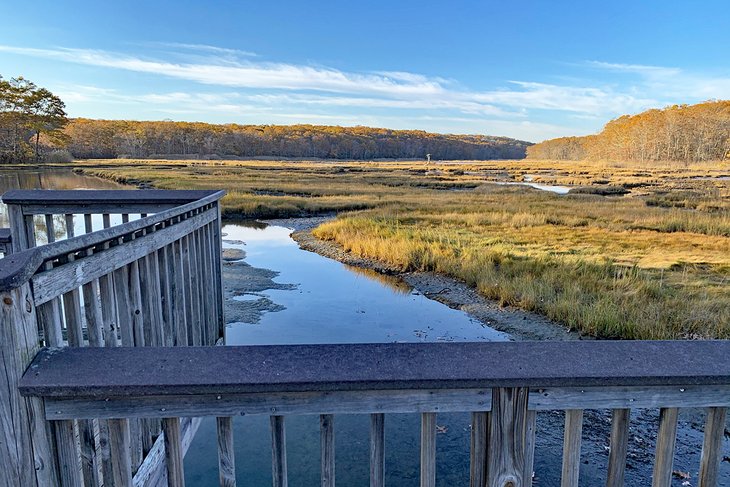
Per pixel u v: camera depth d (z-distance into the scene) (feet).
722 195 85.87
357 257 39.19
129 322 7.74
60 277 5.37
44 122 236.22
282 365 4.04
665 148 277.64
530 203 74.43
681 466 11.92
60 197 13.44
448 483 10.84
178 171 161.48
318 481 10.76
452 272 32.71
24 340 3.91
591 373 3.98
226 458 4.36
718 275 30.48
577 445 4.37
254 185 104.94
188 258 11.71
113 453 4.33
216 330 15.28
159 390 3.85
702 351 4.29
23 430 3.96
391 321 23.47
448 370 4.01
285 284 30.27
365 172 187.42
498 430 4.21
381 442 4.28
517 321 23.77
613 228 49.96
